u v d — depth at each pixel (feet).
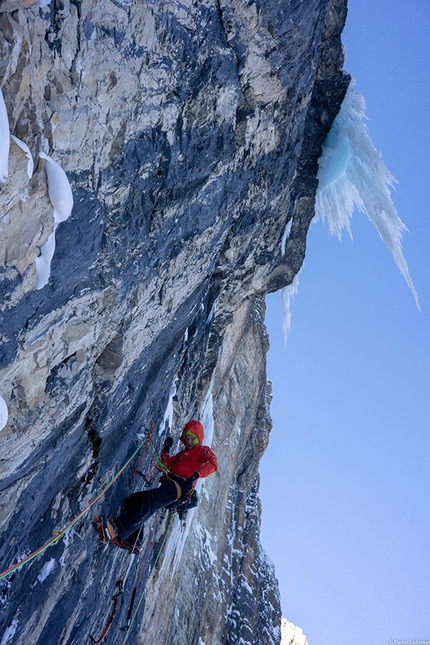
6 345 8.12
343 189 26.00
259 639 52.31
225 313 27.32
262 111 15.62
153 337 14.83
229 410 48.21
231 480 49.96
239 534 54.29
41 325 8.81
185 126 11.62
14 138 6.65
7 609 11.18
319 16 16.06
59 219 7.65
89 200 9.06
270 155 17.99
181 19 10.11
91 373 11.66
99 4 7.77
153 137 10.50
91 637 16.43
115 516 16.06
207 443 36.78
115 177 9.60
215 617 43.75
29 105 7.03
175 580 33.01
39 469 10.79
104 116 8.70
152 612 28.32
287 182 21.20
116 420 14.30
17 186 6.78
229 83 12.96
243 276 24.32
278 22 13.44
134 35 8.82
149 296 12.98
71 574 13.83
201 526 44.91
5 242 7.15
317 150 24.41
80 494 13.75
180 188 12.29
